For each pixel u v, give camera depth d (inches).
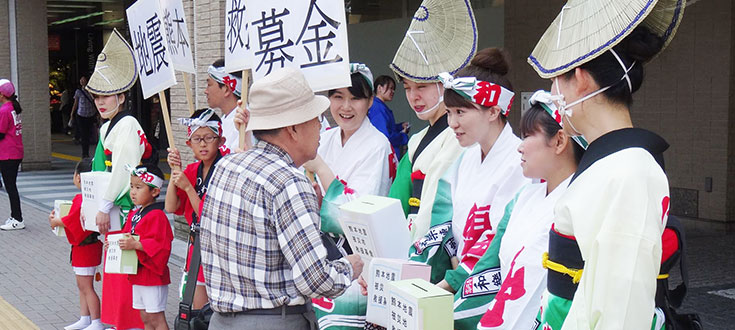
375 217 133.6
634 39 87.0
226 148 203.6
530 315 105.3
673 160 384.5
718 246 335.9
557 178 107.8
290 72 116.0
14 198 411.2
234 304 113.6
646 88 390.9
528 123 108.6
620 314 80.2
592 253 83.0
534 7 405.1
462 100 129.7
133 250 200.7
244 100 161.9
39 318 256.8
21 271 321.4
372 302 135.0
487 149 133.5
